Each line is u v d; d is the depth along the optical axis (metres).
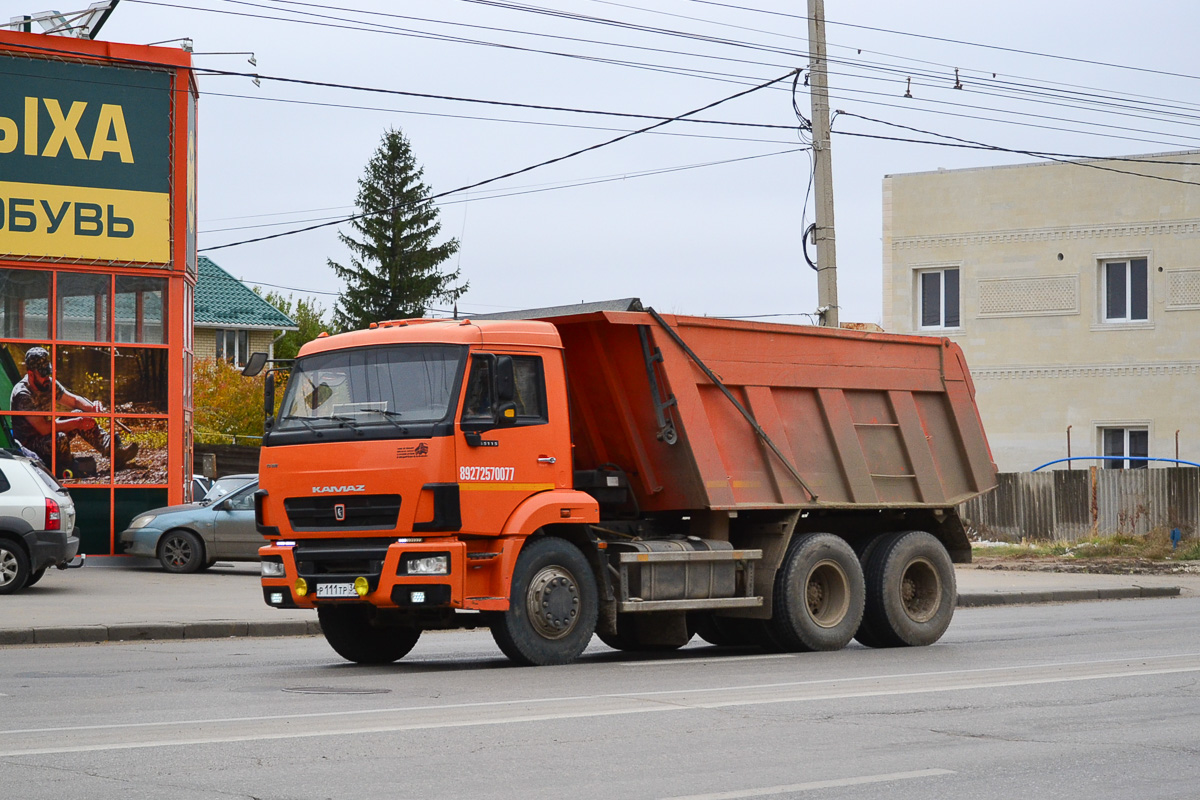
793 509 14.35
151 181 25.52
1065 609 20.73
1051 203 36.72
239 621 16.17
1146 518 33.25
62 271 24.78
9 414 24.33
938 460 16.09
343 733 8.30
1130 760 7.74
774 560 14.12
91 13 26.52
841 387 15.10
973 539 35.06
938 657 13.51
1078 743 8.25
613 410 13.73
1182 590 24.48
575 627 12.48
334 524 11.99
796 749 7.95
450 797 6.57
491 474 11.98
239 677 11.50
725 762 7.53
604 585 12.79
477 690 10.51
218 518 24.09
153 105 25.56
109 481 25.06
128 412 25.25
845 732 8.55
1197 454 35.06
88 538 24.88
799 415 14.70
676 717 9.08
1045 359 36.75
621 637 14.32
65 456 24.75
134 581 22.08
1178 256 35.38
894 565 14.96
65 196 24.80
